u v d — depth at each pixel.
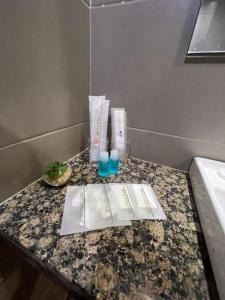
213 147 0.51
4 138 0.35
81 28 0.51
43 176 0.46
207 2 0.40
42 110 0.43
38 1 0.36
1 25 0.30
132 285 0.26
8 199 0.40
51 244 0.31
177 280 0.27
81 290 0.25
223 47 0.42
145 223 0.37
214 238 0.29
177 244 0.33
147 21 0.47
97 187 0.47
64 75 0.48
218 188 0.43
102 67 0.58
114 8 0.50
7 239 0.32
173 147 0.57
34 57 0.38
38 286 0.48
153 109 0.55
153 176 0.55
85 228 0.35
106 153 0.53
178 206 0.43
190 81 0.48
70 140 0.57
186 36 0.45
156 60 0.50
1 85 0.32
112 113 0.57
